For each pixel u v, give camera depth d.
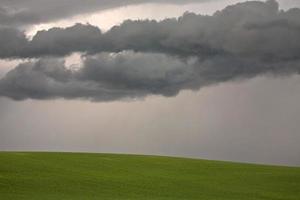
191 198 44.25
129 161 61.72
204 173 56.59
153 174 54.56
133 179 51.44
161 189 47.53
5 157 58.47
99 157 63.34
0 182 46.69
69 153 65.25
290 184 51.94
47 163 56.72
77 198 41.62
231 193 47.09
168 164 61.06
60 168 54.59
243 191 48.12
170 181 51.41
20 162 56.09
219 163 63.69
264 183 52.19
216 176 55.16
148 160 63.25
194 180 52.53
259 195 46.69
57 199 40.81
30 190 44.28
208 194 46.31
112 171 54.91
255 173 57.53
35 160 57.91
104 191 45.41
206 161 64.94
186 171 57.31
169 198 43.69
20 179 48.31
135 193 45.22
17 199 40.34
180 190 47.50
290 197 46.31
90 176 51.59
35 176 50.00
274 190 49.00
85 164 57.81
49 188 45.44
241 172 57.91
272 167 62.12
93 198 42.03
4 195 41.84
